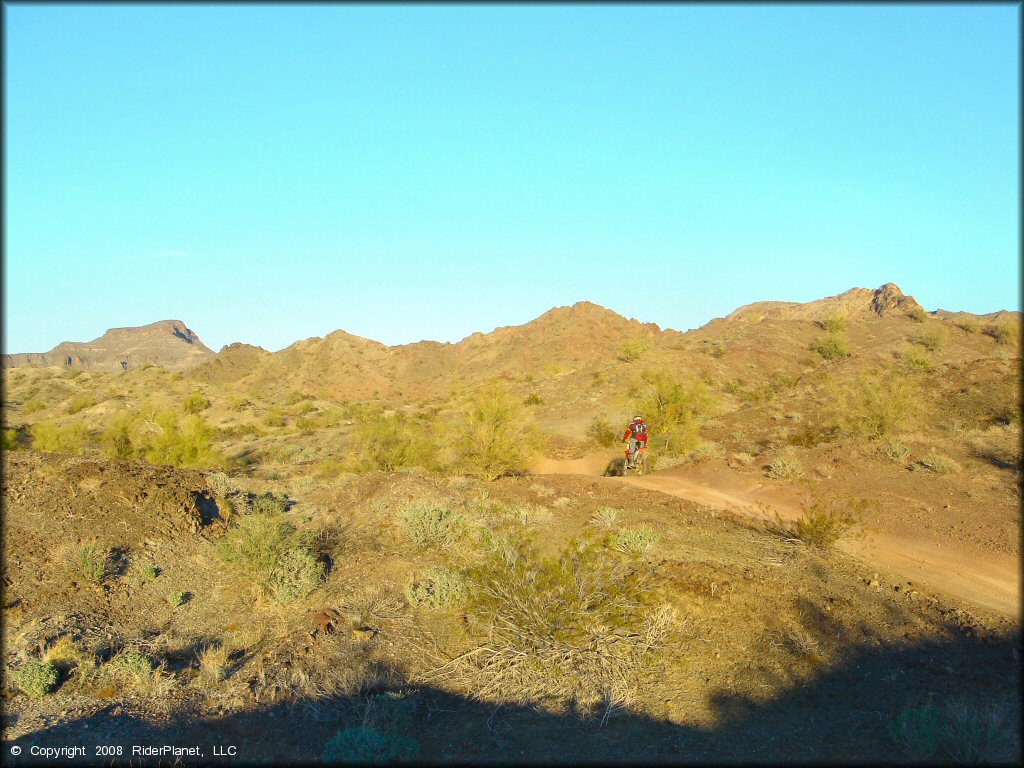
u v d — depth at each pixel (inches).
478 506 563.8
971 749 225.0
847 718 261.3
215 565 476.4
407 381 4387.3
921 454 690.8
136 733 287.0
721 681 301.0
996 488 559.2
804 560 420.5
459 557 464.4
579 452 1066.7
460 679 326.6
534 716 291.6
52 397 2915.8
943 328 2315.5
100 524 495.5
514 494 621.3
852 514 511.8
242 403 2509.8
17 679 323.9
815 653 310.2
